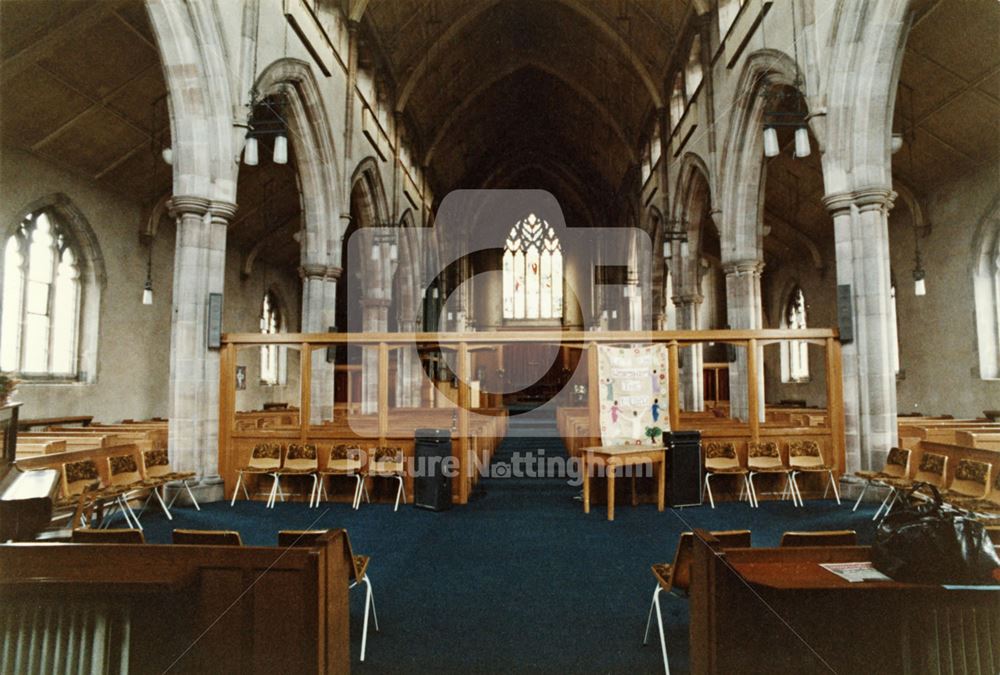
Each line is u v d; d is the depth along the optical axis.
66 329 14.19
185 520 8.39
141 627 3.27
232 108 10.24
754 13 12.85
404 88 20.97
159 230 17.06
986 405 13.87
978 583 3.16
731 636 3.35
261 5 11.21
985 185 13.80
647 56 20.88
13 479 5.59
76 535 4.06
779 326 25.22
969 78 12.01
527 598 5.45
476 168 32.81
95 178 14.44
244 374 21.50
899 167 15.40
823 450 10.16
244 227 20.70
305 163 13.96
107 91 12.45
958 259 14.69
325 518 8.63
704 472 9.70
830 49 9.87
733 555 3.56
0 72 10.05
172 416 9.53
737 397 14.36
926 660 3.12
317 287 14.15
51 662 3.21
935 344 15.58
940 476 7.86
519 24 23.38
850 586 3.20
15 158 12.44
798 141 9.89
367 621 4.75
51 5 9.80
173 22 9.47
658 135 22.98
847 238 9.76
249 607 3.47
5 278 12.52
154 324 16.84
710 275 29.06
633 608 5.21
